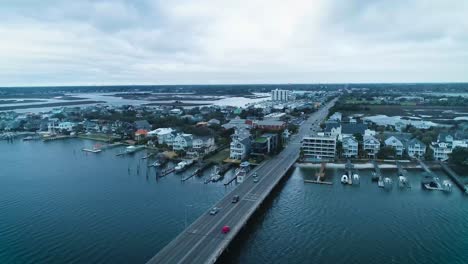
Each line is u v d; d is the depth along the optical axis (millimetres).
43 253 65750
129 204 91438
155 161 140875
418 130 178375
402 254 66000
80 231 75062
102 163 139375
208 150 153750
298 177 116750
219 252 62188
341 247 68750
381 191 101750
